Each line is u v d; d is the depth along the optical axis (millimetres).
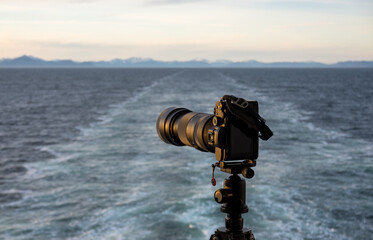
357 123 40906
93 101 65375
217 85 102312
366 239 12273
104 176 19234
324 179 18375
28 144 30125
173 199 15445
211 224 13133
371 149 26016
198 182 17656
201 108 51125
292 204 15047
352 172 19688
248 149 2521
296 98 70000
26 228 13383
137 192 16609
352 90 96562
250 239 2652
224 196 2588
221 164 2566
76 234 12797
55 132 35594
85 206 15242
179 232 12617
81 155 24391
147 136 30094
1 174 20672
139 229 12938
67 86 114188
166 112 3201
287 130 33969
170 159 22125
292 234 12523
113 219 13820
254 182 17688
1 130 37781
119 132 32781
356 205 15016
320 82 140625
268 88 96688
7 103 64750
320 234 12531
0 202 16000
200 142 2711
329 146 26891
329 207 14750
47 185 18234
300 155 23562
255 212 14227
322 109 53500
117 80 153250
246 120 2420
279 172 19453
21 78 184625
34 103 64562
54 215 14461
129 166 20969
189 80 132375
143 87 102188
